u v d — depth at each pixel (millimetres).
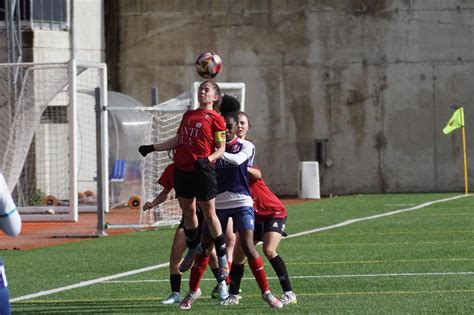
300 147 87750
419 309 28703
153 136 60562
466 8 86938
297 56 87812
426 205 70500
